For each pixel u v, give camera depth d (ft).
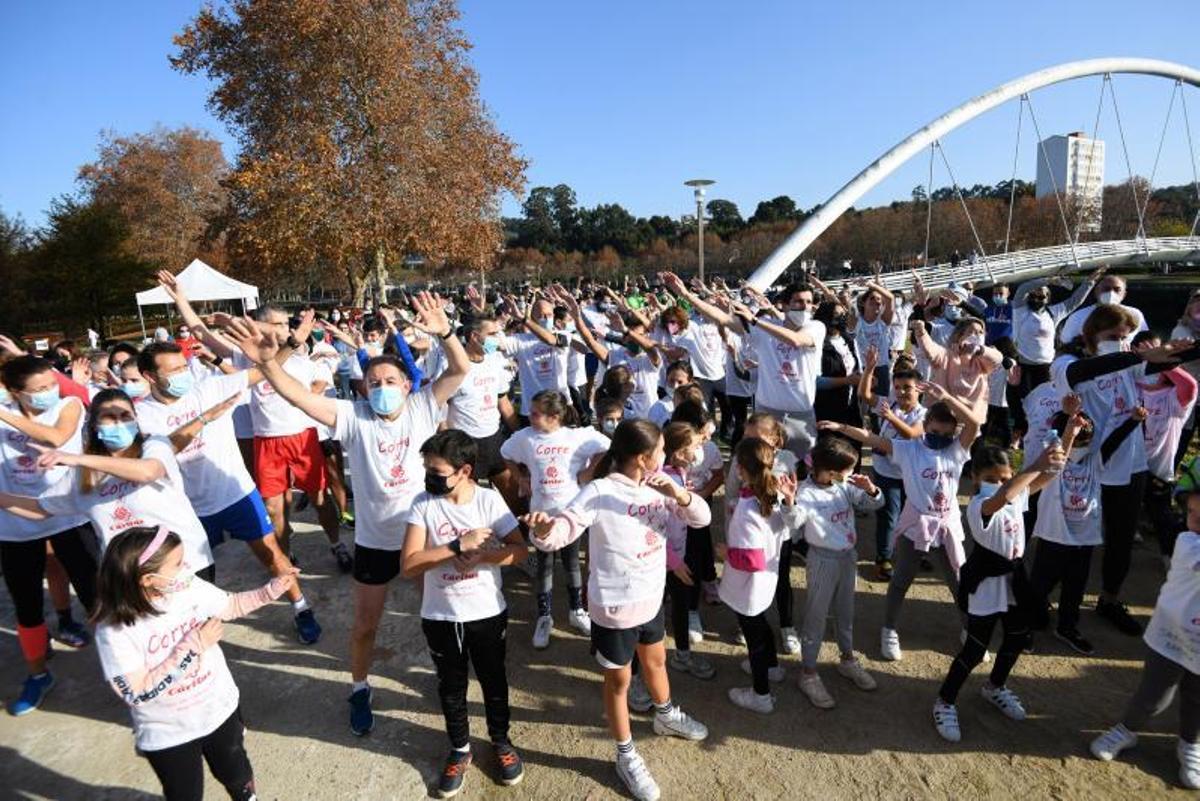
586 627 15.47
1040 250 112.47
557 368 25.20
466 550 9.71
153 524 12.14
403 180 88.22
